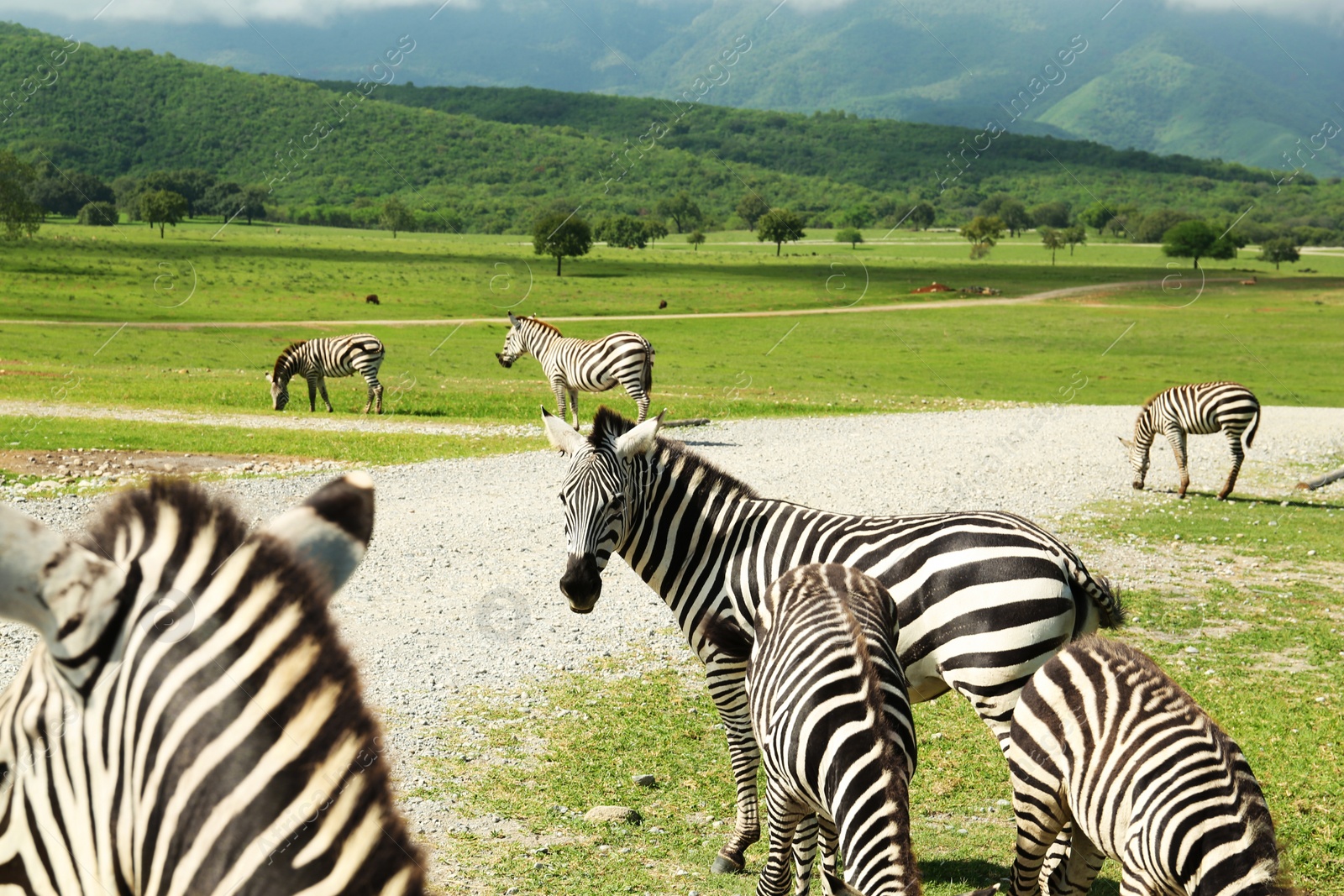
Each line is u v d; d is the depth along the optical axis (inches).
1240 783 143.2
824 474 665.6
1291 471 718.5
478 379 1296.8
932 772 264.1
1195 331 1978.3
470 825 228.1
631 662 346.0
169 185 4136.3
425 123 5590.6
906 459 726.5
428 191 5032.0
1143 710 154.9
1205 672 336.2
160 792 42.1
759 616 183.9
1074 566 189.9
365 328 1781.5
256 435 794.8
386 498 587.5
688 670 339.6
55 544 43.0
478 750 271.4
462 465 689.0
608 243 4015.8
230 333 1659.7
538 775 257.4
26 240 2694.4
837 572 178.1
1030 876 173.3
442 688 316.2
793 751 151.7
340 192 4985.2
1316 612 403.2
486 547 484.7
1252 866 135.5
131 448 711.7
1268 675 333.4
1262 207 4977.9
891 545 194.1
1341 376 1493.6
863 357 1627.7
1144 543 510.3
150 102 5137.8
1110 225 4621.1
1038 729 167.5
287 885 40.6
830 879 176.2
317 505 49.5
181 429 808.3
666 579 216.4
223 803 41.3
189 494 48.9
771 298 2502.5
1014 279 3029.0
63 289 2038.6
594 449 210.8
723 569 210.8
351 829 41.9
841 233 4377.5
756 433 857.5
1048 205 4726.9
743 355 1615.4
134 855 42.4
